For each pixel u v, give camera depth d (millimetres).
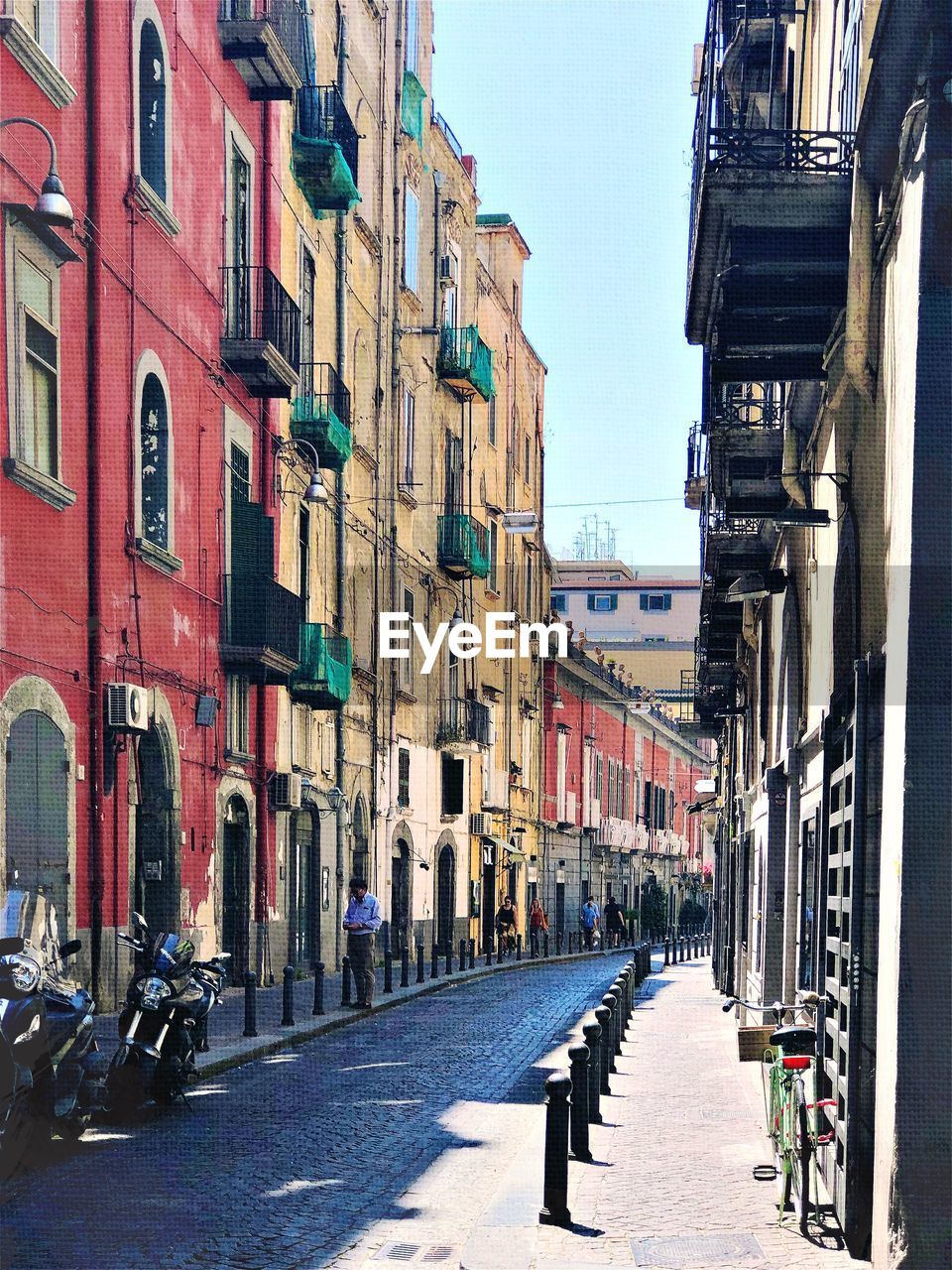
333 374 26906
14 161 13930
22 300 14016
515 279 48656
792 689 15375
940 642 6473
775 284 9375
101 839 16109
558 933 43062
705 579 21781
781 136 8828
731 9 10844
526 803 47750
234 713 21953
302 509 25969
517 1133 11117
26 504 14266
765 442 15445
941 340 6520
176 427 19094
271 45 21375
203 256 20359
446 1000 23906
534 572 50625
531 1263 7066
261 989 22906
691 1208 8352
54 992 9477
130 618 17219
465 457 40094
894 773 6699
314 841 26875
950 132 6477
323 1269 7102
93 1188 8539
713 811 42469
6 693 13695
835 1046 8211
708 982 31641
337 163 25172
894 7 6477
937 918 6434
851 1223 7246
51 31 15125
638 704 65938
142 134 18453
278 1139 10352
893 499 7098
